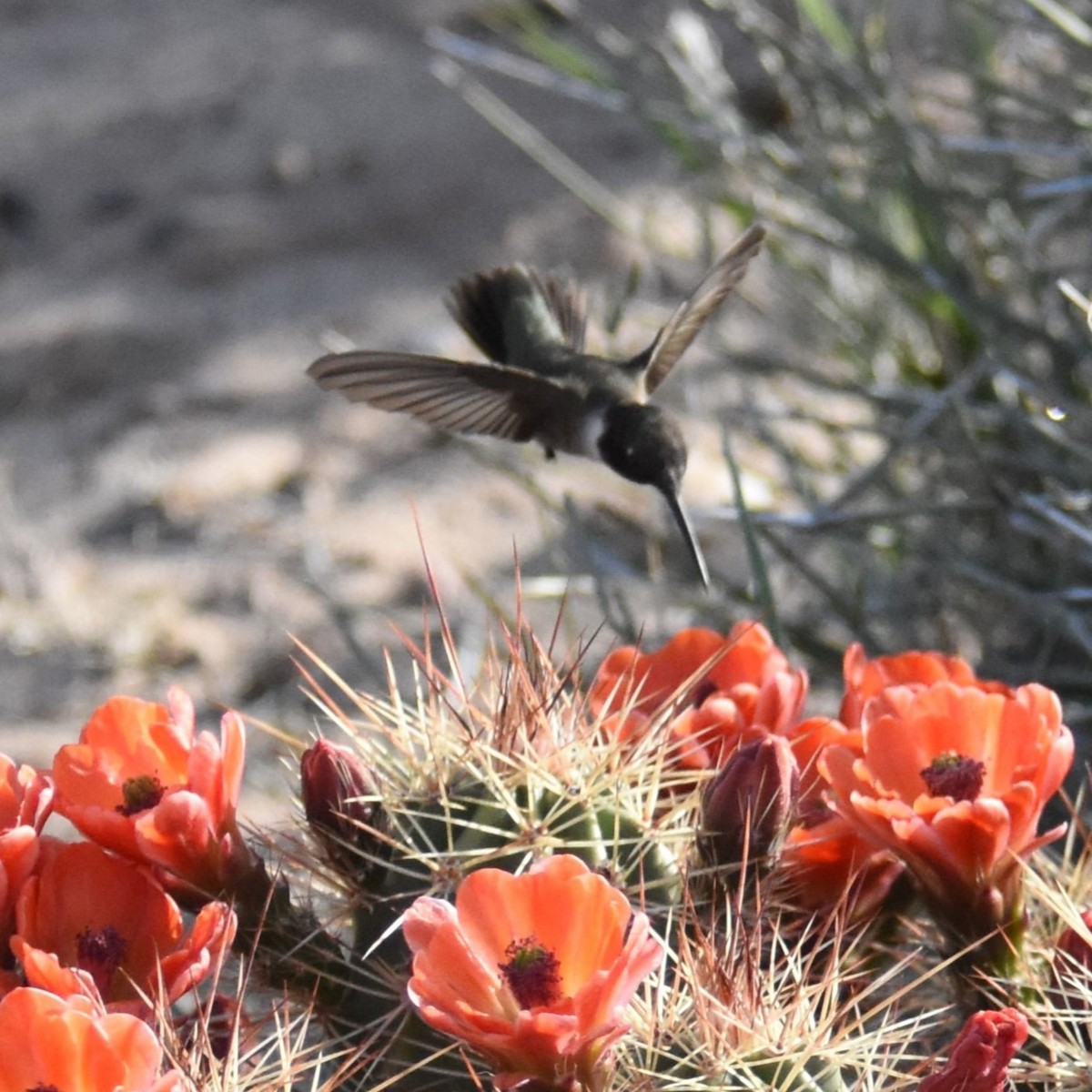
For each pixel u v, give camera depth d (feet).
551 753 4.27
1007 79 6.86
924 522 5.81
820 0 6.44
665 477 4.47
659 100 7.15
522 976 4.04
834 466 6.25
